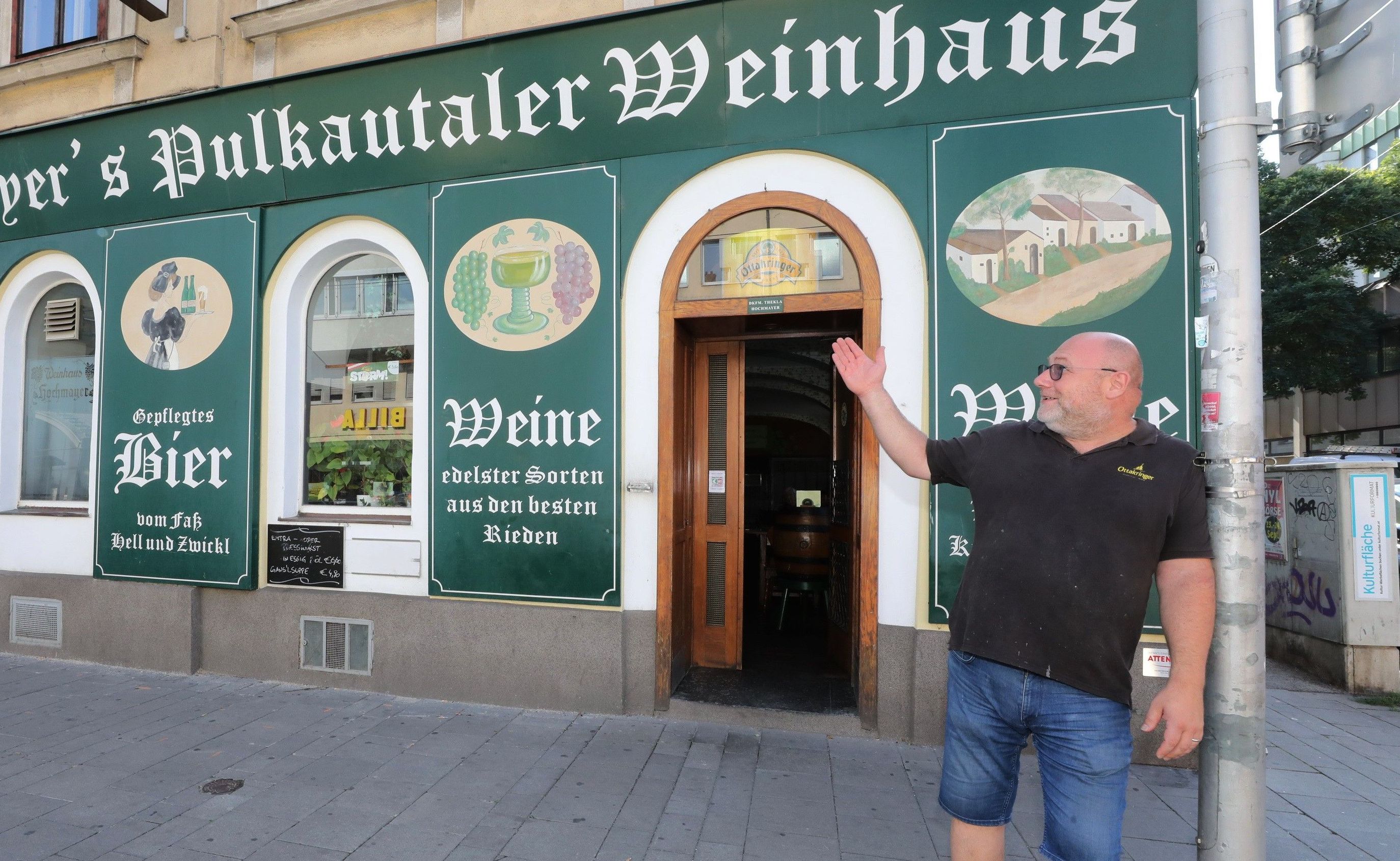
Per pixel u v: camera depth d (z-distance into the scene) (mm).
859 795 3086
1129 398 1830
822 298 3832
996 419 3543
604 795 3064
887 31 3615
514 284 4168
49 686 4465
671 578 3977
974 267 3580
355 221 4570
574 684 4027
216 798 3023
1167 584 1819
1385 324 18828
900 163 3678
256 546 4594
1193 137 3338
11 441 5434
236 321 4656
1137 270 3396
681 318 4035
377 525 4422
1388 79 2531
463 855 2607
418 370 4395
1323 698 4551
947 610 3547
